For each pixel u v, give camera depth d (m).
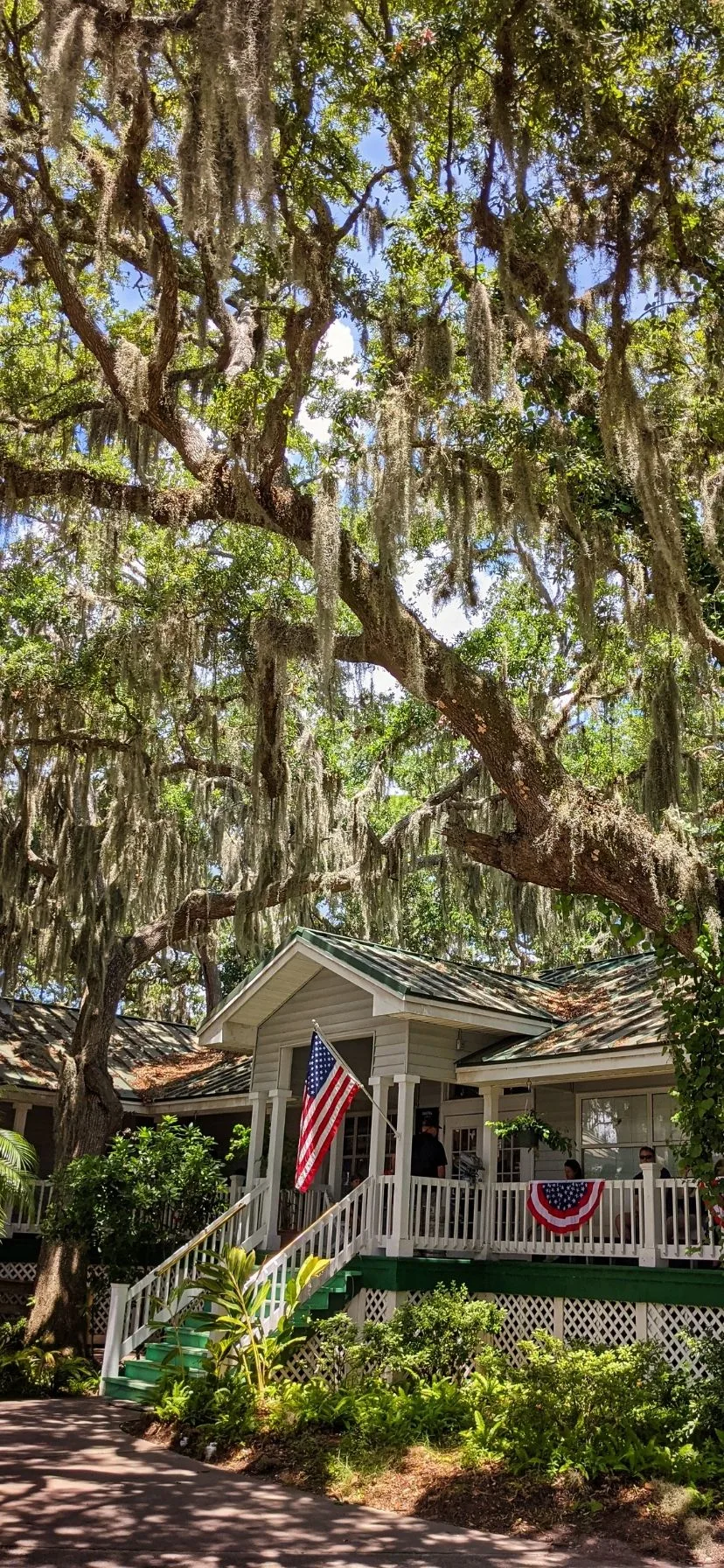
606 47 9.20
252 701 12.92
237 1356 12.20
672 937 9.71
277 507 10.44
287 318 10.34
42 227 11.11
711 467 11.23
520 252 10.20
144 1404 12.67
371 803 17.81
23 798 17.84
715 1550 7.24
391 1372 11.80
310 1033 16.00
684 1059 9.97
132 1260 15.96
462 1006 13.98
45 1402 13.39
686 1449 8.60
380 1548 7.46
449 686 9.92
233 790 19.25
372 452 10.21
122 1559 6.95
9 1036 22.19
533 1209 12.81
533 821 9.98
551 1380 9.70
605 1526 7.80
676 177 10.21
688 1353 10.91
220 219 8.06
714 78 9.65
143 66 8.41
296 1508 8.61
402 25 10.06
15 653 16.25
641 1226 11.87
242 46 7.59
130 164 9.43
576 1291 12.13
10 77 10.95
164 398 10.88
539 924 17.77
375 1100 14.29
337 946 14.99
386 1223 13.63
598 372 11.84
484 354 9.39
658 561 9.67
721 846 11.46
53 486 11.66
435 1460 9.46
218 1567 6.88
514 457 10.12
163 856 17.62
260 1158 16.62
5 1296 20.08
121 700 16.64
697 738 15.62
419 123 10.47
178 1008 36.25
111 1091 19.14
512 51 9.24
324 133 10.42
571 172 10.04
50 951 18.73
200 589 14.24
